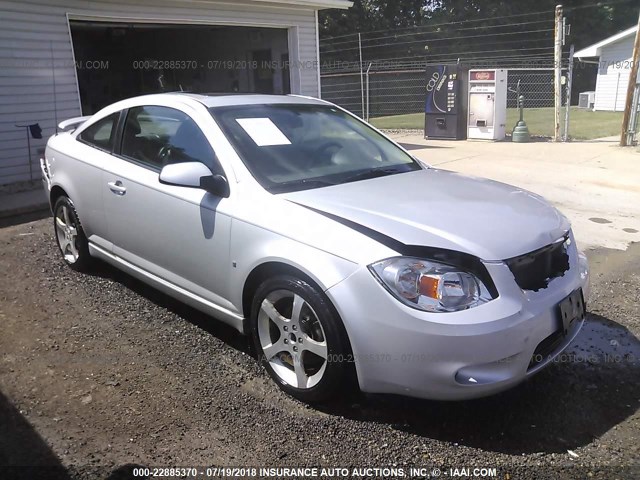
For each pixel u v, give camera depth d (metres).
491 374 2.70
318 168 3.69
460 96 14.29
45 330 3.93
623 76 26.08
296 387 3.14
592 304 4.55
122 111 4.43
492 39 34.78
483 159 11.02
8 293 4.55
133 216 4.02
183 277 3.75
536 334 2.80
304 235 2.96
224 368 3.49
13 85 8.90
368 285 2.73
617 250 5.86
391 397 3.20
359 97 25.66
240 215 3.25
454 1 34.97
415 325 2.64
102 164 4.34
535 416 3.07
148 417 2.99
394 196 3.32
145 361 3.55
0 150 8.92
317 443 2.82
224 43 16.33
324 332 2.90
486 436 2.89
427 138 15.02
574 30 34.56
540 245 2.97
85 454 2.68
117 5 9.91
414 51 34.69
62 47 9.40
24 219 7.22
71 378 3.34
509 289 2.76
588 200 7.80
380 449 2.78
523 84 26.78
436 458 2.72
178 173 3.35
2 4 8.56
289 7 12.75
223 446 2.78
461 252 2.75
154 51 17.47
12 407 3.04
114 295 4.53
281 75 14.88
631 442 2.87
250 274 3.23
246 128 3.73
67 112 9.62
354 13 32.66
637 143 12.79
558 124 13.79
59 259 5.35
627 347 3.85
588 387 3.36
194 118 3.81
